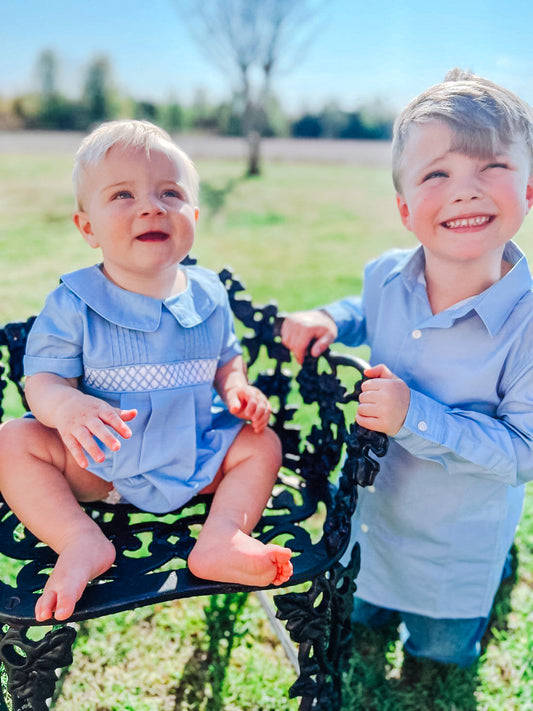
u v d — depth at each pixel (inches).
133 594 41.6
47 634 40.8
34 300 149.7
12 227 233.1
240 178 387.5
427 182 48.3
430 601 58.3
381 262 62.3
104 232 48.3
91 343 49.5
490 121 46.1
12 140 614.5
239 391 54.7
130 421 49.4
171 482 49.8
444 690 60.0
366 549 60.3
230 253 204.7
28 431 48.4
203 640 64.1
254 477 50.6
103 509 51.6
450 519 55.4
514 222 47.6
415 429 47.8
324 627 46.2
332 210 291.0
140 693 58.7
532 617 66.6
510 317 51.1
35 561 45.8
